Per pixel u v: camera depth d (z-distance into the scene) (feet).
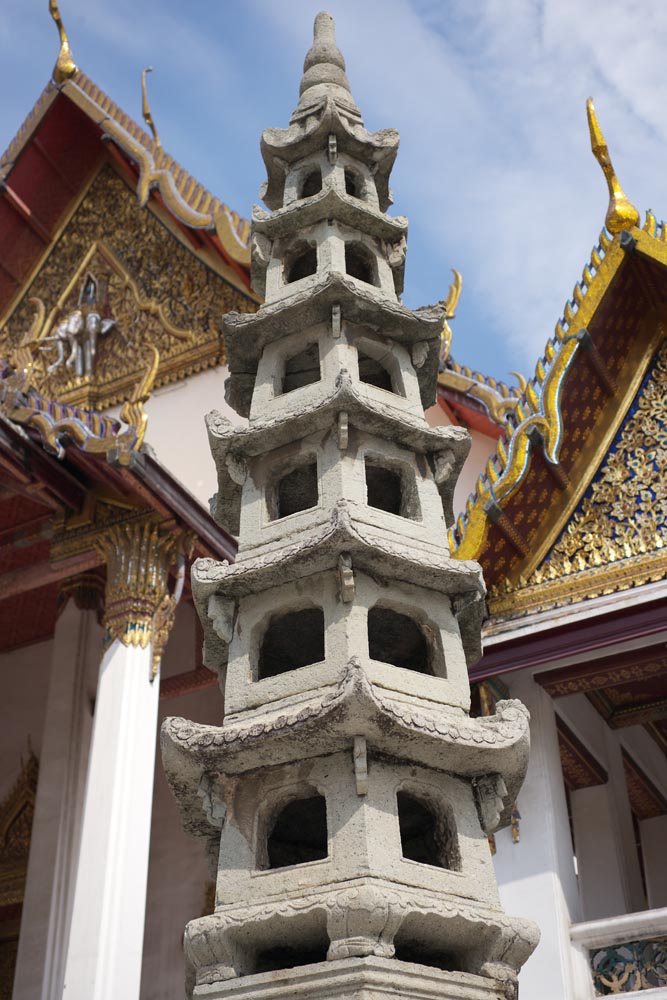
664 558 39.81
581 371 42.37
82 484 50.21
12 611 63.77
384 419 30.99
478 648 30.55
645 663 40.98
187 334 64.59
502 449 41.37
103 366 66.28
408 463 31.40
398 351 33.73
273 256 35.81
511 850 38.68
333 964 23.16
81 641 55.06
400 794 26.76
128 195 69.31
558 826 39.09
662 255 41.86
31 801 61.82
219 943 24.40
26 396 46.57
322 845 28.96
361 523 29.22
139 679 46.24
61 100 69.00
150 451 46.14
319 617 29.50
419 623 29.14
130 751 44.37
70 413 46.37
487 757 26.48
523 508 41.37
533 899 37.50
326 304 33.17
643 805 52.21
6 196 68.33
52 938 47.70
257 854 25.76
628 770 49.42
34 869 49.90
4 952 60.59
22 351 47.93
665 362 43.11
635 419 42.55
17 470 47.85
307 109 38.14
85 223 70.08
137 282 67.21
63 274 69.46
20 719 64.18
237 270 63.77
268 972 23.77
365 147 37.29
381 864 24.45
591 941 36.70
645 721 46.65
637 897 43.01
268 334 33.73
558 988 35.86
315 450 31.14
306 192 37.63
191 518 48.16
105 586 52.75
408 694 27.25
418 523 30.35
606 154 43.45
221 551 49.32
